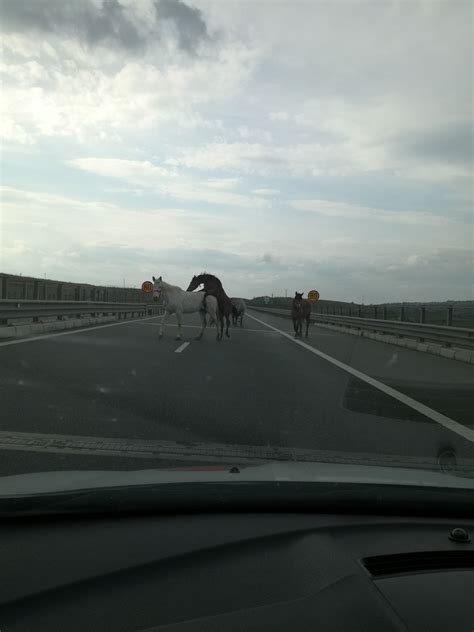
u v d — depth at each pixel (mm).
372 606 2047
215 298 18609
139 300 42688
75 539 2672
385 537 2703
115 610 2078
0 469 4891
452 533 2705
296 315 23125
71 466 5055
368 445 6324
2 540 2666
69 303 20312
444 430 7238
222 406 8039
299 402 8648
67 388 8750
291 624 1962
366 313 29156
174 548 2555
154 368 11352
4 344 13547
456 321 18203
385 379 11625
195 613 2053
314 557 2441
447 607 2102
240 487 3061
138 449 5734
